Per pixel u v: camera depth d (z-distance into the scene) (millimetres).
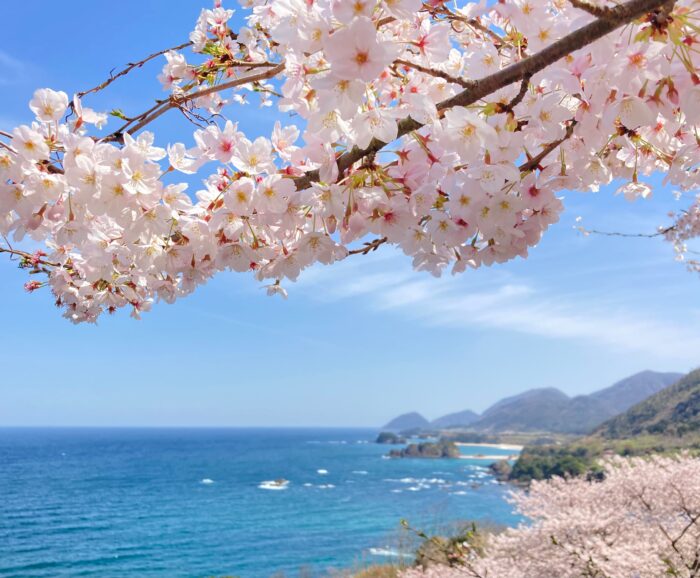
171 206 1643
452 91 1871
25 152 1529
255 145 1667
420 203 1694
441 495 61062
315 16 1339
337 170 1591
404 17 1391
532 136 1771
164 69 2742
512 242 1940
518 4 1673
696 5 1391
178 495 61062
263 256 1776
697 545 7867
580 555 8406
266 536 40344
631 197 2236
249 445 169750
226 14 2682
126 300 2832
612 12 1345
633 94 1488
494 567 9367
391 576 17688
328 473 85375
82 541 38781
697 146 1862
